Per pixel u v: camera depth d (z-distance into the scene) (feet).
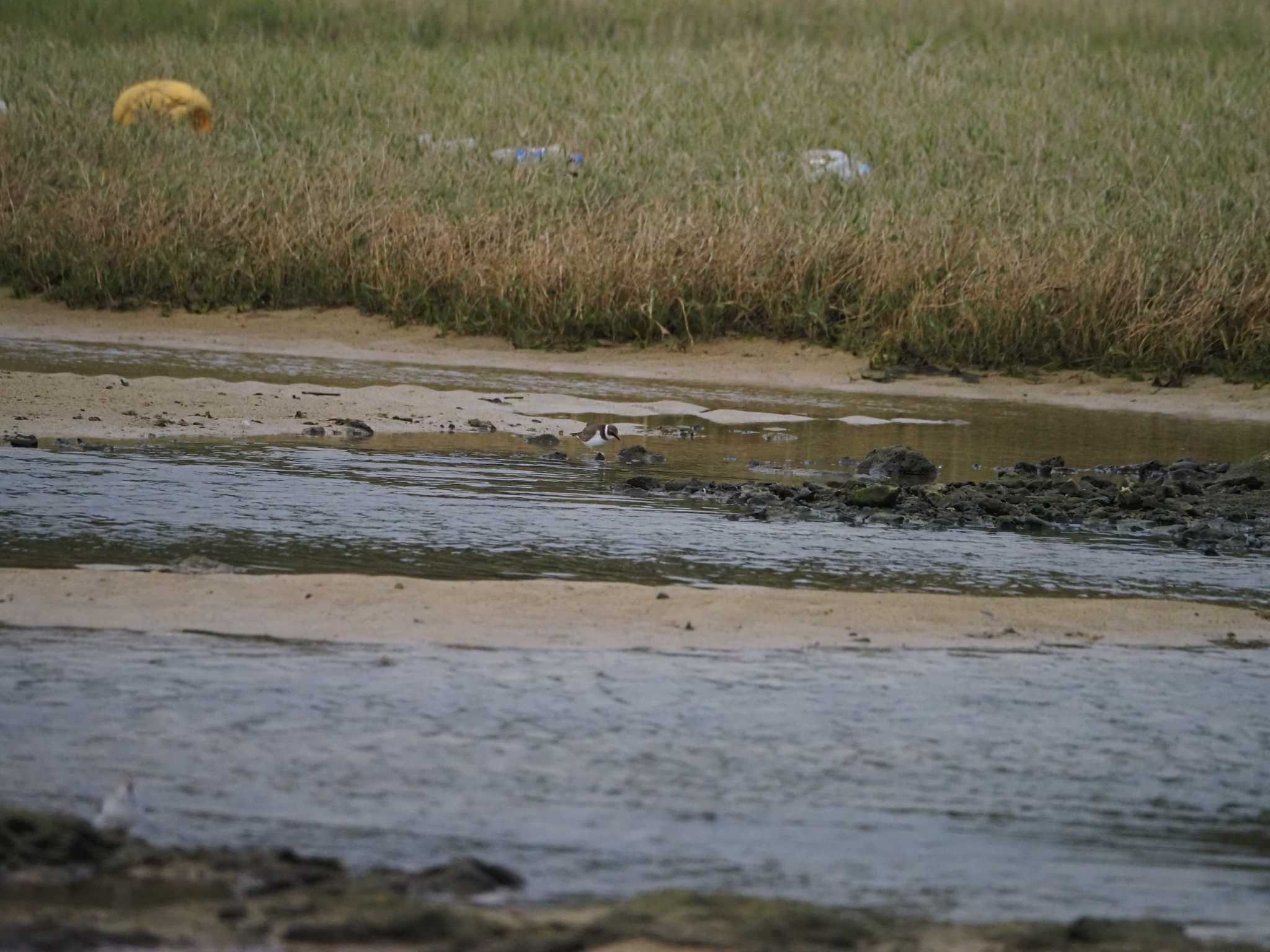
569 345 237.66
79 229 268.00
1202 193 283.38
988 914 44.73
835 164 310.86
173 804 50.78
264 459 128.67
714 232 253.65
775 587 89.56
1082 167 312.09
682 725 61.21
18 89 371.97
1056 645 76.54
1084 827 52.06
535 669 68.44
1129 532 116.26
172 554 90.94
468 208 279.28
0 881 43.06
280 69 397.80
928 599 84.89
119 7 456.45
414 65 410.93
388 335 244.42
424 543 98.07
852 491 120.47
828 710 63.87
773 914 42.57
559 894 44.83
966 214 269.03
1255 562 104.22
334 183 287.07
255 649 69.87
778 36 455.22
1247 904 46.21
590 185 288.71
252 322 250.37
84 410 145.48
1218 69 398.42
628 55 429.79
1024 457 155.63
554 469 132.57
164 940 39.60
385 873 45.52
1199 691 68.69
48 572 82.07
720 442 156.76
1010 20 456.04
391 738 58.18
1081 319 229.86
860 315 237.04
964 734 61.26
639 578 90.22
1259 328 222.69
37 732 57.26
